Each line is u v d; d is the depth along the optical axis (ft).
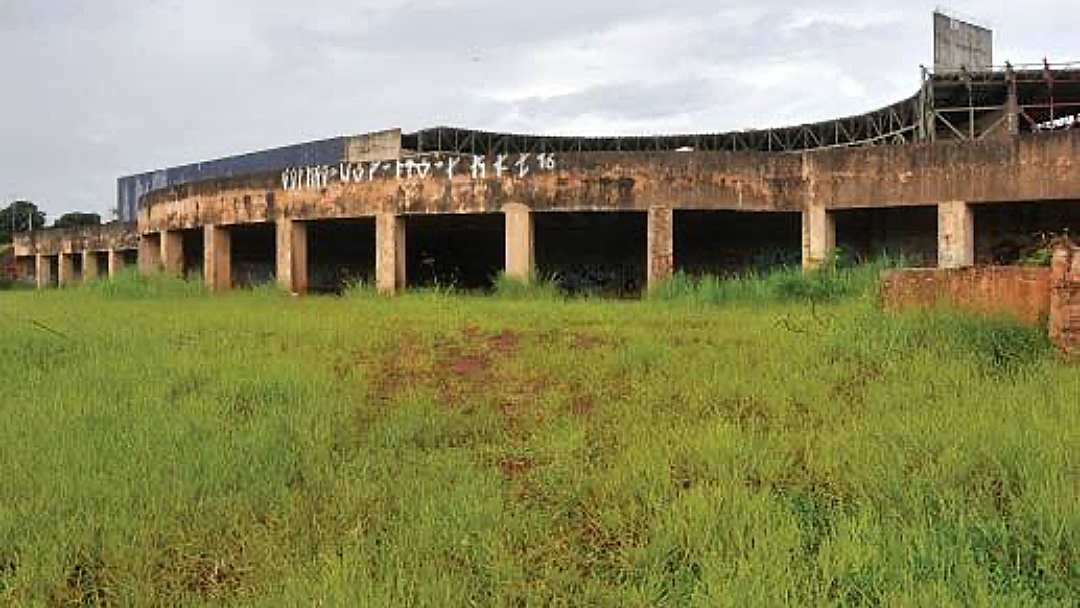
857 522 15.71
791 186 59.93
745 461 19.43
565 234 80.33
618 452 21.06
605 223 75.31
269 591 13.76
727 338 34.60
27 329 40.63
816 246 59.21
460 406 26.22
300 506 17.71
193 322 43.27
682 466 19.51
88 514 16.70
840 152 58.34
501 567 14.64
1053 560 14.01
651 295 55.31
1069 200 55.26
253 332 39.40
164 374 29.71
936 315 31.37
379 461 20.81
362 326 40.47
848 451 19.40
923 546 14.34
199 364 30.91
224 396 26.50
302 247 70.74
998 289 31.50
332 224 75.20
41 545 15.53
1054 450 17.98
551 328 38.78
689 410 24.34
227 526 16.84
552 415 24.72
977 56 85.81
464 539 15.67
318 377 28.84
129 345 35.76
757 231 72.54
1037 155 52.80
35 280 138.00
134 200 153.48
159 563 15.40
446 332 38.14
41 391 27.53
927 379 25.85
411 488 18.58
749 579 13.48
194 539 16.14
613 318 42.34
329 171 67.72
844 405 23.98
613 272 79.10
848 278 50.49
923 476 17.57
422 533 15.84
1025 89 76.38
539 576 14.71
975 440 19.10
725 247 74.02
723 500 16.81
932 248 64.13
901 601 12.69
